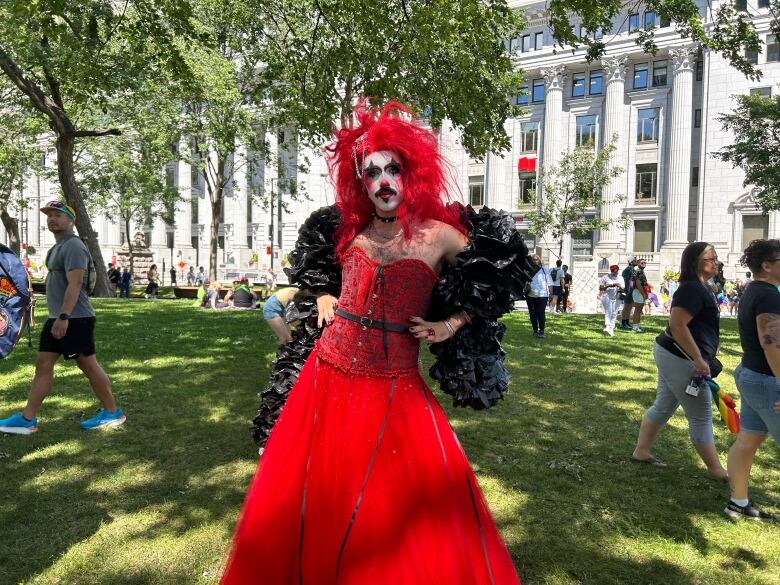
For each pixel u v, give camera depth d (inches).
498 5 347.6
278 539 82.5
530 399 250.7
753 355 135.5
